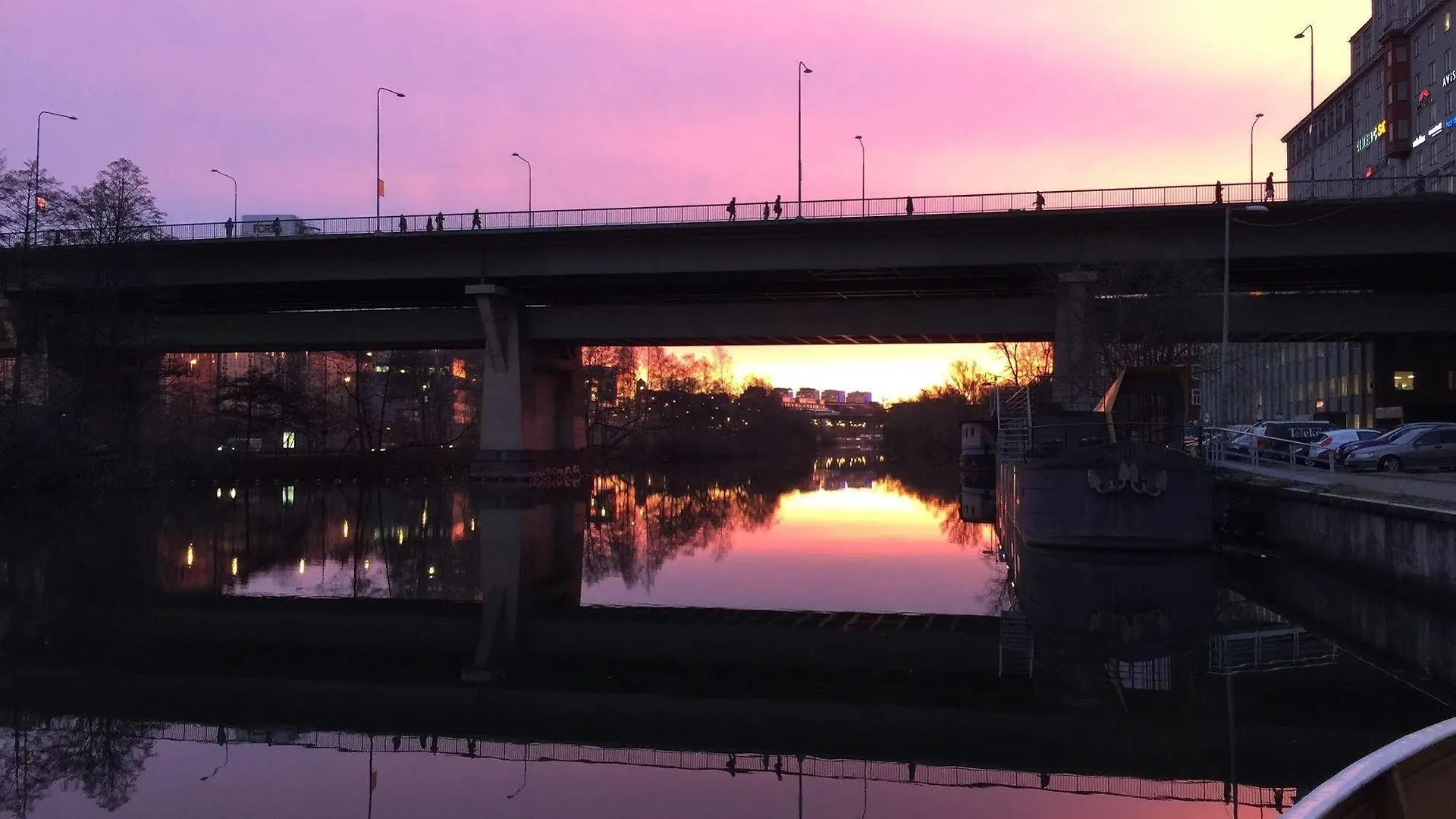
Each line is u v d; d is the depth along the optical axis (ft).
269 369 372.17
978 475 272.31
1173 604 73.87
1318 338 197.67
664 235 187.73
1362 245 164.35
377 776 38.45
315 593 83.71
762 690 51.70
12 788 37.11
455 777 38.17
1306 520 89.81
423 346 235.20
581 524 142.10
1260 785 36.70
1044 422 118.32
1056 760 39.68
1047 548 96.89
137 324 180.96
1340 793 13.60
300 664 58.03
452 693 51.42
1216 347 245.65
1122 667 55.52
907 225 177.88
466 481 244.01
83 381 174.09
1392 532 69.82
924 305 201.57
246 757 40.81
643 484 253.44
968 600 79.46
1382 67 327.67
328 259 201.26
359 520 144.66
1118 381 112.37
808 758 40.42
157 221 188.55
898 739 42.83
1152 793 35.91
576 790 36.70
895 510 172.35
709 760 40.32
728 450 472.44
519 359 216.74
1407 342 235.40
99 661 58.65
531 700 50.03
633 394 412.77
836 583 88.84
